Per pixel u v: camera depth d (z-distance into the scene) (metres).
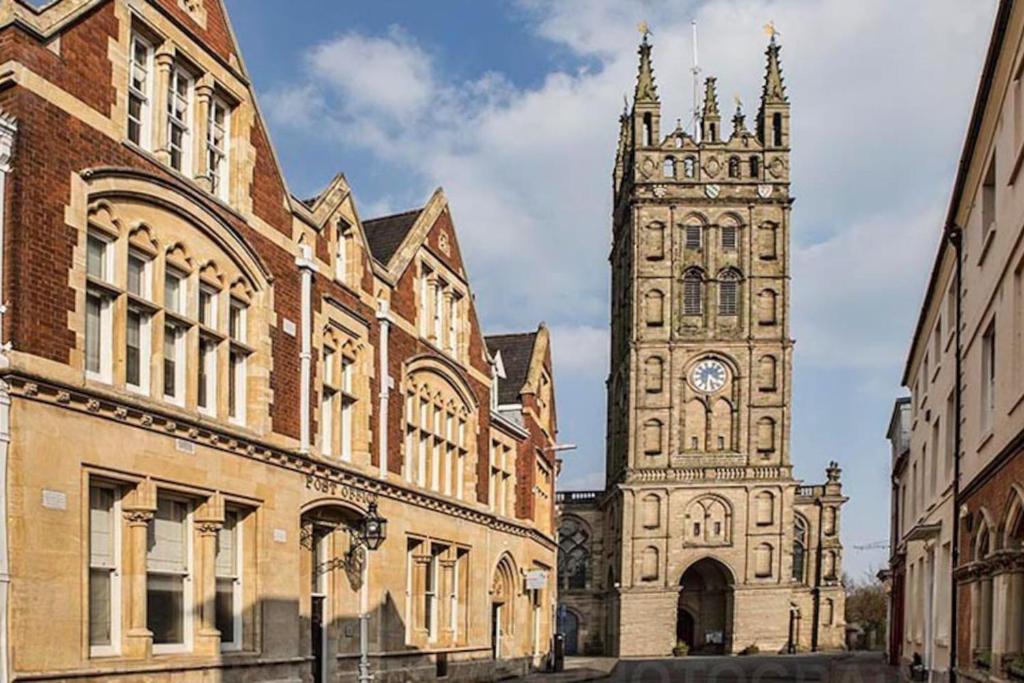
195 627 15.75
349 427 21.72
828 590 76.00
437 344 26.94
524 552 34.34
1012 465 14.86
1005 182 15.59
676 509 72.44
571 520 83.44
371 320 22.56
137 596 14.18
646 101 77.06
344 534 21.17
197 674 15.27
